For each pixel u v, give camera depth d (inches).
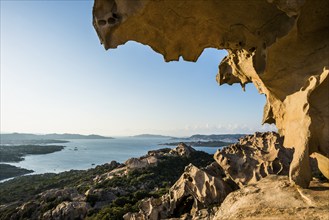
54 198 2263.8
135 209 1507.1
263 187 297.6
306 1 267.7
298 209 231.5
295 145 299.7
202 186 863.7
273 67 320.2
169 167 3046.3
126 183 2640.3
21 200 2869.1
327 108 282.8
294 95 313.0
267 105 454.9
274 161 617.3
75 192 2409.0
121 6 253.8
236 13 296.5
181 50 325.4
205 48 345.1
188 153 3294.8
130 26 270.7
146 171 2920.8
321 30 302.4
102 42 277.0
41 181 4133.9
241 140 768.9
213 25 309.3
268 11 290.2
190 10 282.0
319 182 290.0
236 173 667.4
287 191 270.5
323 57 297.3
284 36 290.5
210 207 781.9
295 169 278.4
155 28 284.7
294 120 309.9
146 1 249.4
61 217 1855.3
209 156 3314.5
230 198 295.6
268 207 246.7
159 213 955.3
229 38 329.4
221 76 524.7
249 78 469.4
